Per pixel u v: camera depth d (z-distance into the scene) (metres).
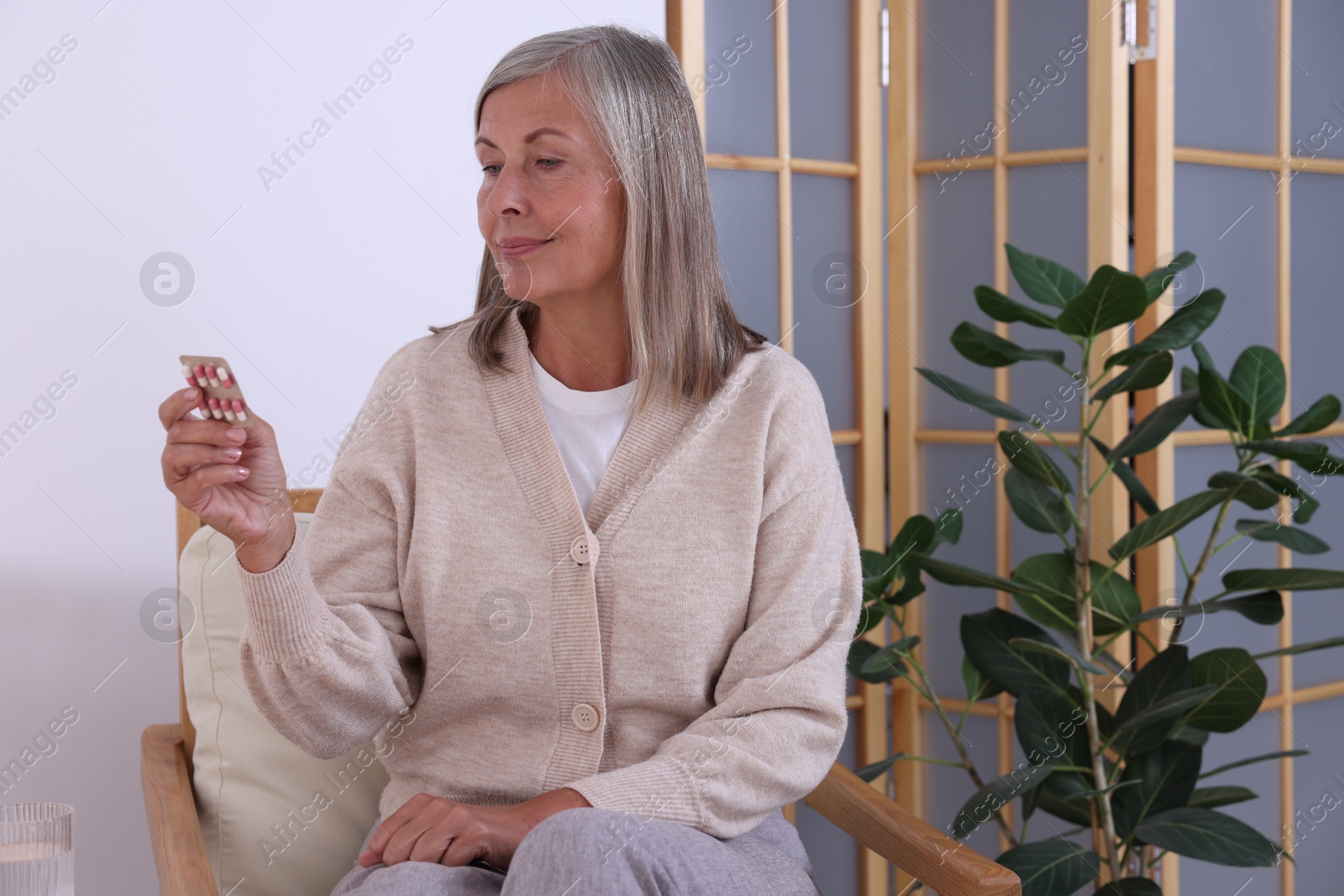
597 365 1.17
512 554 1.10
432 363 1.18
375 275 1.58
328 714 1.03
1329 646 1.60
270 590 0.97
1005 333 2.01
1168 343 1.57
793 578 1.12
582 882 0.82
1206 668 1.63
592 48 1.11
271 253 1.51
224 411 0.90
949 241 2.04
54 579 1.41
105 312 1.42
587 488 1.14
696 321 1.16
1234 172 1.99
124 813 1.46
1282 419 2.04
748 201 1.90
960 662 2.06
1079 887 1.54
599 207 1.10
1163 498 1.92
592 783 0.97
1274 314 2.04
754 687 1.07
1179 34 1.92
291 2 1.50
